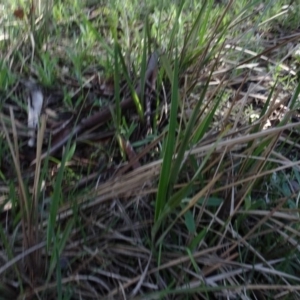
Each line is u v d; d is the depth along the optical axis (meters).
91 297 1.25
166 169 1.25
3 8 2.03
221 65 1.85
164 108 1.65
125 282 1.28
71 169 1.50
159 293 1.21
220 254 1.36
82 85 1.74
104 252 1.33
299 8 2.27
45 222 1.32
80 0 2.15
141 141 1.55
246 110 1.74
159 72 1.71
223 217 1.40
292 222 1.38
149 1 2.17
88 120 1.59
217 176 1.25
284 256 1.35
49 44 1.92
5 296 1.20
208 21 2.02
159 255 1.27
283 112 1.74
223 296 1.28
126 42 1.90
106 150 1.56
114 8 2.12
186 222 1.30
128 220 1.38
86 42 1.93
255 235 1.35
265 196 1.49
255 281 1.32
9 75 1.72
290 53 1.83
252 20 2.16
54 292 1.23
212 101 1.70
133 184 1.35
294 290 1.26
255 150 1.45
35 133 1.57
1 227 1.22
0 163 1.48
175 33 1.78
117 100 1.53
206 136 1.49
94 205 1.38
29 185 1.43
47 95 1.71
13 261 1.18
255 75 1.89
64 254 1.29
